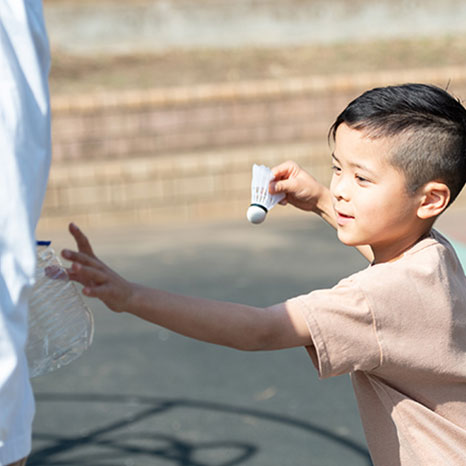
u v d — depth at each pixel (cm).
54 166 2084
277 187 430
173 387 916
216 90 2283
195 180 2069
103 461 736
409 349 348
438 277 358
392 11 2731
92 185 2012
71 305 314
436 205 361
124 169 2025
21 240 244
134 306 319
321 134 2353
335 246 1595
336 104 2353
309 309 344
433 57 2608
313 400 877
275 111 2322
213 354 1017
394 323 347
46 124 263
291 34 2697
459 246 1438
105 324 1142
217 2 2642
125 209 2033
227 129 2297
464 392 364
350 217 365
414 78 2377
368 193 358
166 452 757
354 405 862
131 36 2611
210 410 853
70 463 733
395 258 374
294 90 2325
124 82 2414
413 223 364
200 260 1520
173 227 1906
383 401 364
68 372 964
